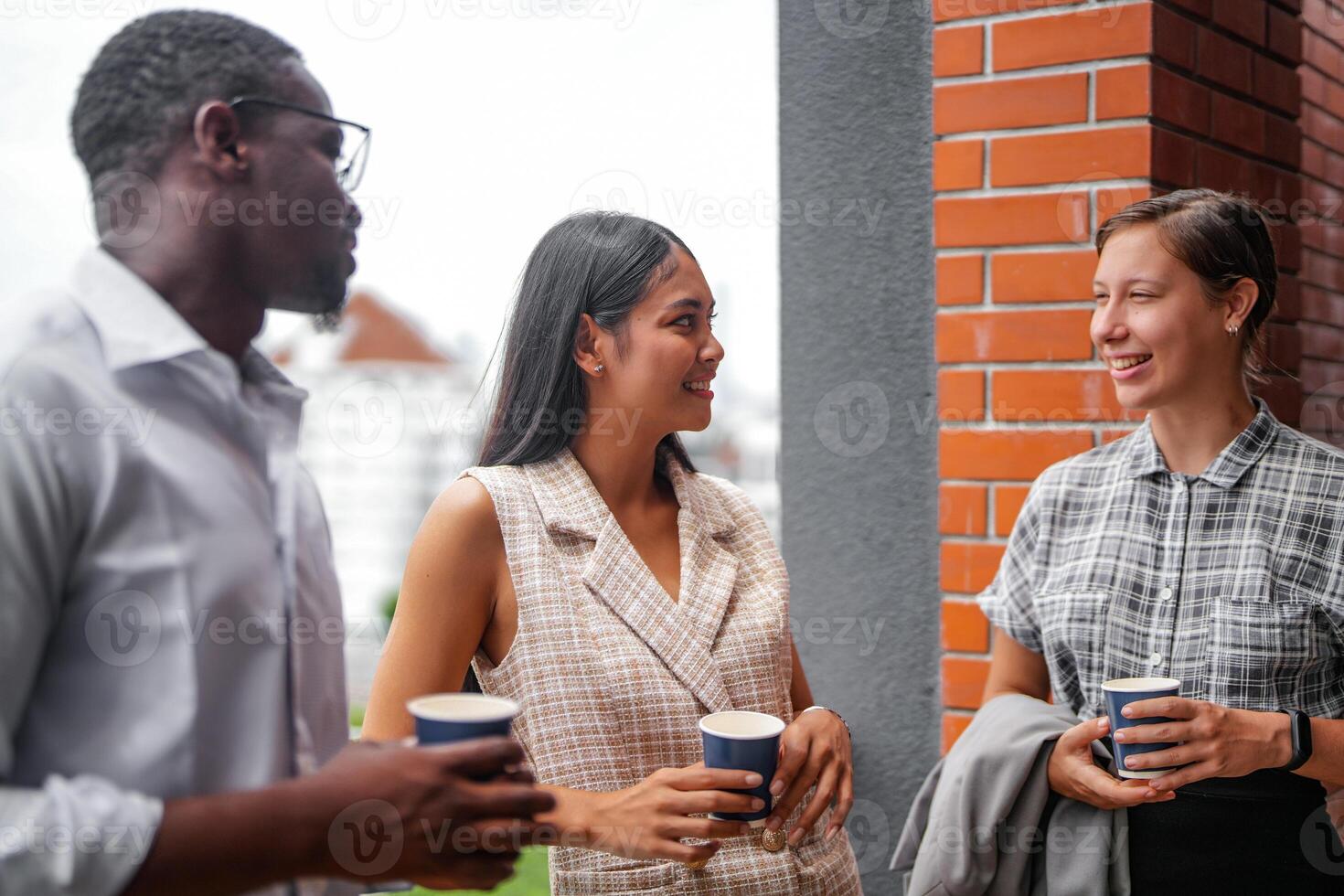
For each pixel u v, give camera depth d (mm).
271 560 989
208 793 926
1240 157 2256
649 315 1411
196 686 910
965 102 2076
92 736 880
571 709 1313
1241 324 1535
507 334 1477
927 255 2160
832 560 2250
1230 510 1540
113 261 935
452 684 1339
